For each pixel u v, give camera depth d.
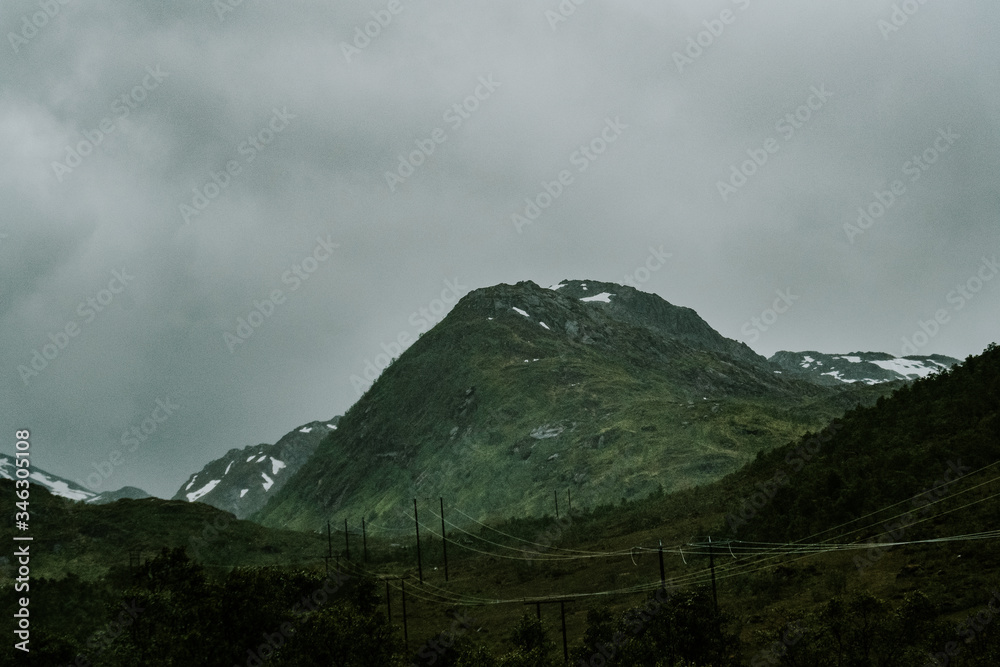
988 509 49.19
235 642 37.69
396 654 39.09
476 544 114.38
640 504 111.88
